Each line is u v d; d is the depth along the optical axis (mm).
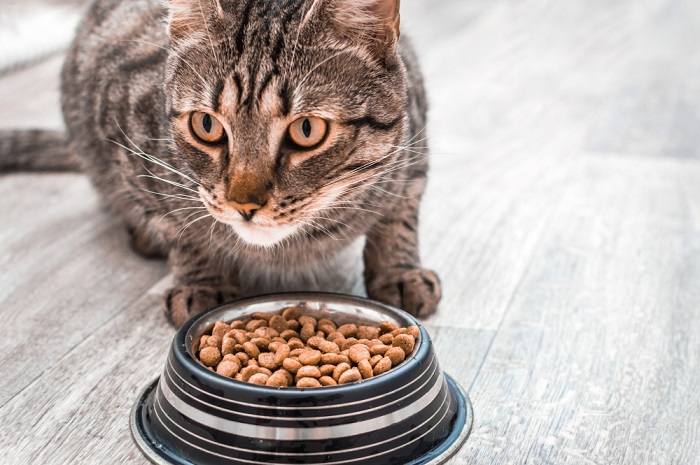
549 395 575
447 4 1801
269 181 549
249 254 642
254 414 499
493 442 539
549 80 1280
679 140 1010
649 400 571
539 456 530
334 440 501
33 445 534
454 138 1011
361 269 716
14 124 977
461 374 592
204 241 642
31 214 797
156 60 660
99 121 695
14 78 1163
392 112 583
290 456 500
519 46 1494
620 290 684
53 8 1332
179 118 576
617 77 1300
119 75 680
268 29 560
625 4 1851
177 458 514
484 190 857
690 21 1705
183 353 526
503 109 1131
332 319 586
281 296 590
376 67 572
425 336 542
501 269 713
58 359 604
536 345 621
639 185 871
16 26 1247
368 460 507
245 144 548
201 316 564
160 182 636
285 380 522
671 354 612
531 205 825
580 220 795
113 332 634
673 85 1257
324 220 612
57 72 1184
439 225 784
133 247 737
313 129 556
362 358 533
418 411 518
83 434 543
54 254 732
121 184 692
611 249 744
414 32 1556
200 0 568
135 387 580
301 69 552
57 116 1012
